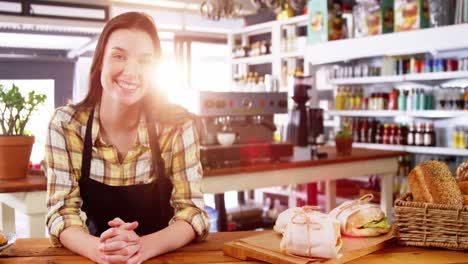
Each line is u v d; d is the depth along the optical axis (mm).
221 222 3961
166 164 1672
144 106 1631
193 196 1619
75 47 6840
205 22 7129
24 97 2484
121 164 1622
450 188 1397
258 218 4383
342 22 4961
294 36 5973
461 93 4461
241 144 3166
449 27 3980
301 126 3467
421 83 4816
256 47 6492
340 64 5453
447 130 4676
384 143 4910
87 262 1307
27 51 6633
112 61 1456
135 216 1614
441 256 1317
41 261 1311
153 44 1515
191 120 1690
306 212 1329
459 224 1338
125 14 1492
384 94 4961
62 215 1499
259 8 4691
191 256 1371
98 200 1597
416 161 4855
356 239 1406
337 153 3736
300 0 4680
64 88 6938
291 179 3283
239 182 3055
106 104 1571
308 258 1242
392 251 1363
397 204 1418
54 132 1586
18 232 5020
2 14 5184
